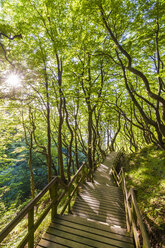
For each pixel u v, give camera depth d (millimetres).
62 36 7121
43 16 7461
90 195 5691
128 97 11250
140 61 8469
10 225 1773
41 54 7820
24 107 9562
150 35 5086
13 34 6156
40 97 9719
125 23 5633
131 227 2914
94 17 6004
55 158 20062
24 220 6453
